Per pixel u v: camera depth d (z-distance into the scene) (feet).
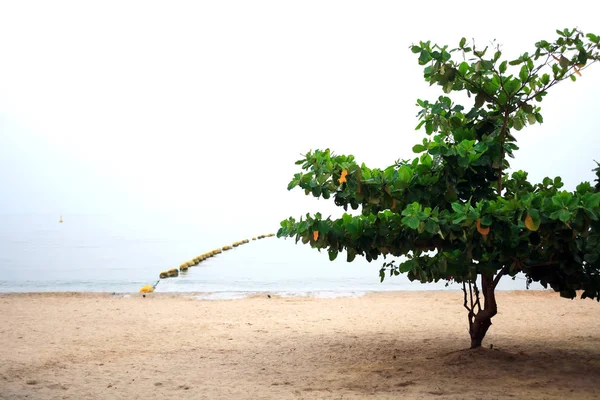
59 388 22.50
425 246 23.22
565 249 22.29
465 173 24.62
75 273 88.58
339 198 25.59
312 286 70.23
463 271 23.90
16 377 24.45
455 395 19.65
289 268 94.73
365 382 22.43
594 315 39.91
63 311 44.45
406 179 22.95
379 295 54.24
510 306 44.88
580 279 23.48
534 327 35.60
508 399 18.97
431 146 23.26
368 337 33.27
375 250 24.03
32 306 47.14
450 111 25.62
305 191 24.54
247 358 28.07
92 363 27.22
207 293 56.59
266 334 34.86
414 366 24.80
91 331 36.22
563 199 19.02
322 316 41.86
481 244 21.79
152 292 58.70
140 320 40.27
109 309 45.42
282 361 27.25
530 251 22.82
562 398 18.98
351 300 50.49
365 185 22.89
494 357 24.95
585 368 23.32
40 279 79.66
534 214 19.12
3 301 50.34
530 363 24.26
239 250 134.72
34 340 33.32
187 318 41.14
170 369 25.80
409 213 20.85
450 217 20.99
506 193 27.12
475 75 24.88
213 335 34.68
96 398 21.02
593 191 22.70
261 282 75.25
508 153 25.32
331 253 24.49
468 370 23.22
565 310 42.47
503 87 24.95
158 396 21.16
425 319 40.11
